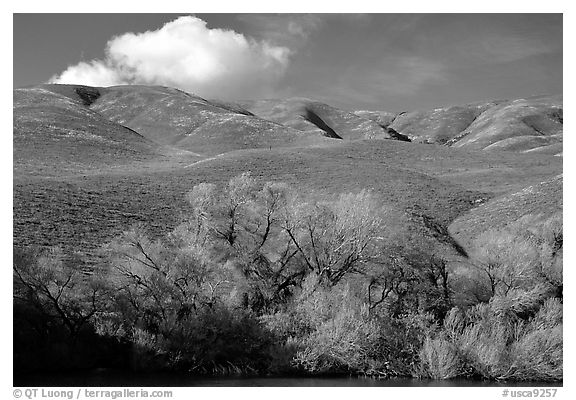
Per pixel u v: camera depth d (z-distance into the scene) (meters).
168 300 20.42
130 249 21.14
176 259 20.78
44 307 19.72
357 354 19.34
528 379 19.44
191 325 19.08
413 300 23.11
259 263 22.62
